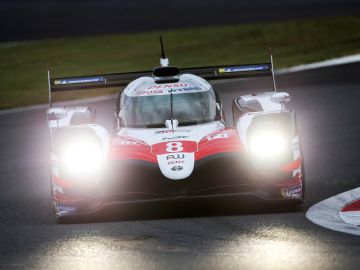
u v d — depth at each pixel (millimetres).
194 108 32438
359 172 35125
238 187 28719
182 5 178875
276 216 27609
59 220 29297
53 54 100438
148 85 34031
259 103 34625
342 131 45531
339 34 96562
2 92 74500
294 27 106250
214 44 98562
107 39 111062
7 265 23344
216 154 28859
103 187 28844
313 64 75188
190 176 28156
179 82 34094
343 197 30344
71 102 65312
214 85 67438
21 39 123500
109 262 22953
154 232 26312
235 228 26234
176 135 30375
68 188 28844
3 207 32500
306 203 29625
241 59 84312
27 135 52188
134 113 32500
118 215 29125
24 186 36781
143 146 29781
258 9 155875
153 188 28547
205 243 24484
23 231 27969
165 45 101000
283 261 22000
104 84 35875
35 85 77500
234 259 22453
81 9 183125
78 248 24875
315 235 24750
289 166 28734
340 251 22734
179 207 29641
